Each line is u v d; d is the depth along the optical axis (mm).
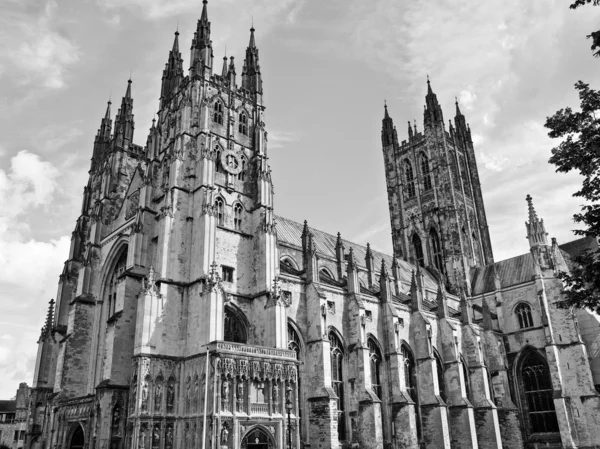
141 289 67688
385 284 91875
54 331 98938
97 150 115250
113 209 99438
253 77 94375
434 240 140250
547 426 104188
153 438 60875
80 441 76125
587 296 32250
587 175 30562
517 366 111875
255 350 65000
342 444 75312
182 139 79875
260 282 76062
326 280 87375
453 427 93312
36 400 93938
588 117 30359
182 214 75250
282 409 64188
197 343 65688
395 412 83250
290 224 106125
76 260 104500
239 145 85938
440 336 100125
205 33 89625
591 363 108000
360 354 80250
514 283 119625
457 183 145500
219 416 57812
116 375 68938
